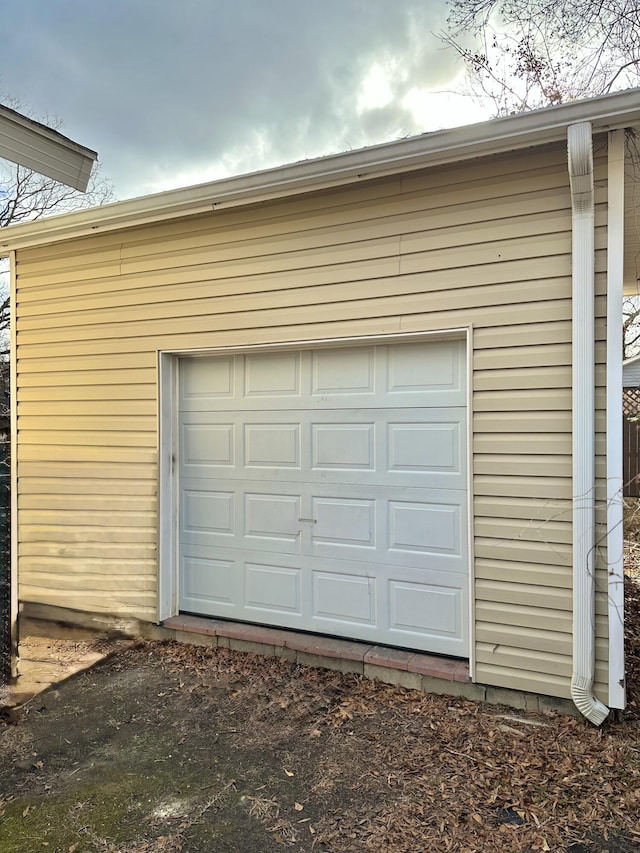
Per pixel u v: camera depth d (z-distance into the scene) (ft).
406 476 11.51
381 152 9.96
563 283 9.59
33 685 11.60
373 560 11.86
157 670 12.05
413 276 10.85
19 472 15.53
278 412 12.91
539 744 8.71
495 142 9.23
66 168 15.47
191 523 13.96
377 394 11.81
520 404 9.93
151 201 12.46
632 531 24.54
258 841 6.82
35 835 7.04
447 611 11.10
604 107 8.35
